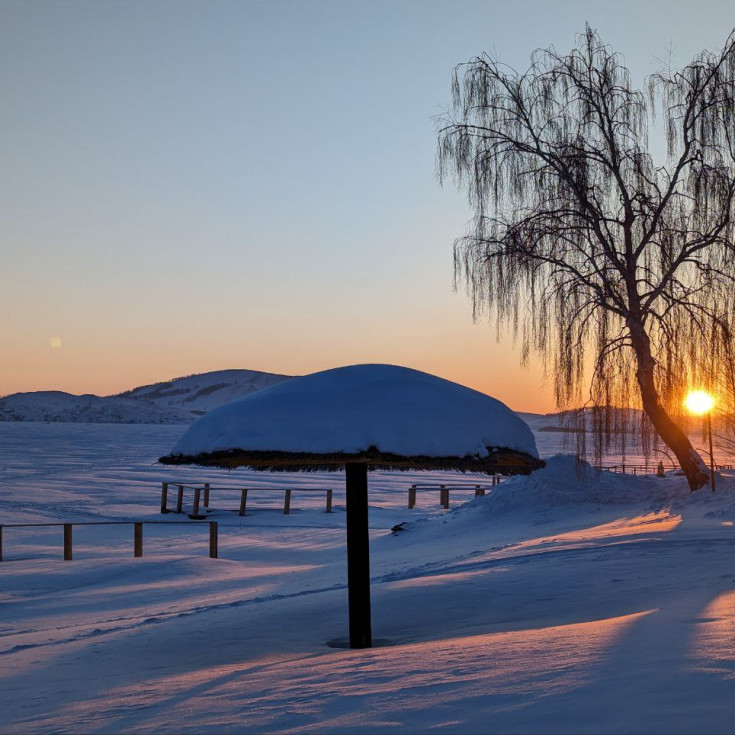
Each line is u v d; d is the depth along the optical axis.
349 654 7.47
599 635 6.04
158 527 28.11
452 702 4.25
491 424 8.70
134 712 5.48
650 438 22.52
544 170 22.33
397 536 24.50
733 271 21.20
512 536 20.70
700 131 21.70
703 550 13.27
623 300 21.77
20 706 6.39
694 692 3.85
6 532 25.59
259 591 14.80
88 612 13.74
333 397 8.47
